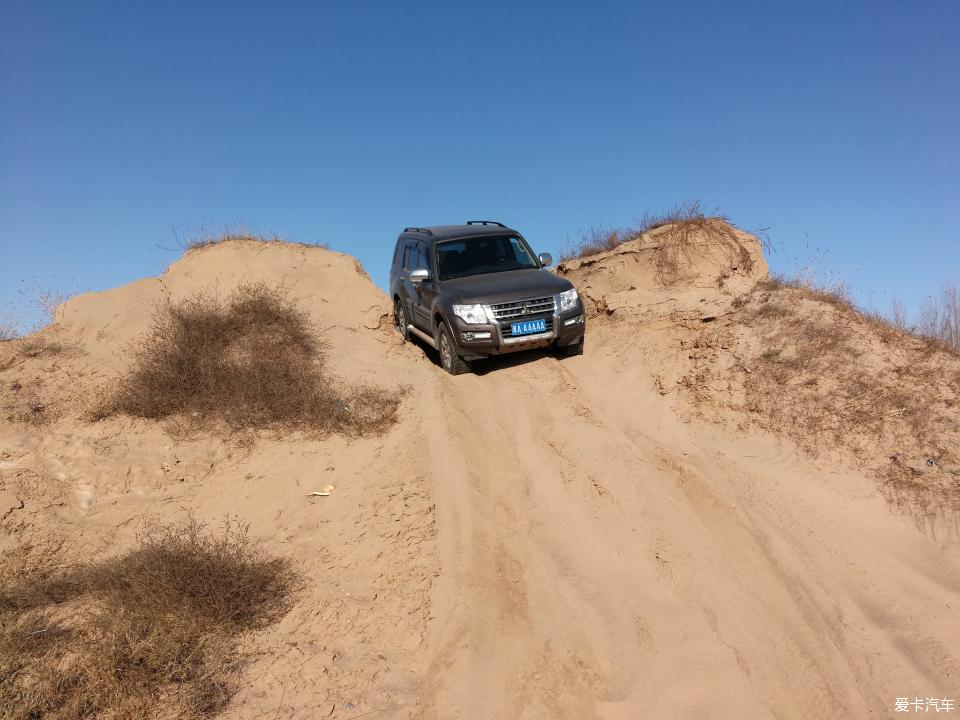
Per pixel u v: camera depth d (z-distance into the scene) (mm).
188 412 8969
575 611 6281
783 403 9344
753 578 6840
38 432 8461
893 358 9875
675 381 10227
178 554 6668
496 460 8367
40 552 7176
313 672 5688
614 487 7766
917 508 7758
